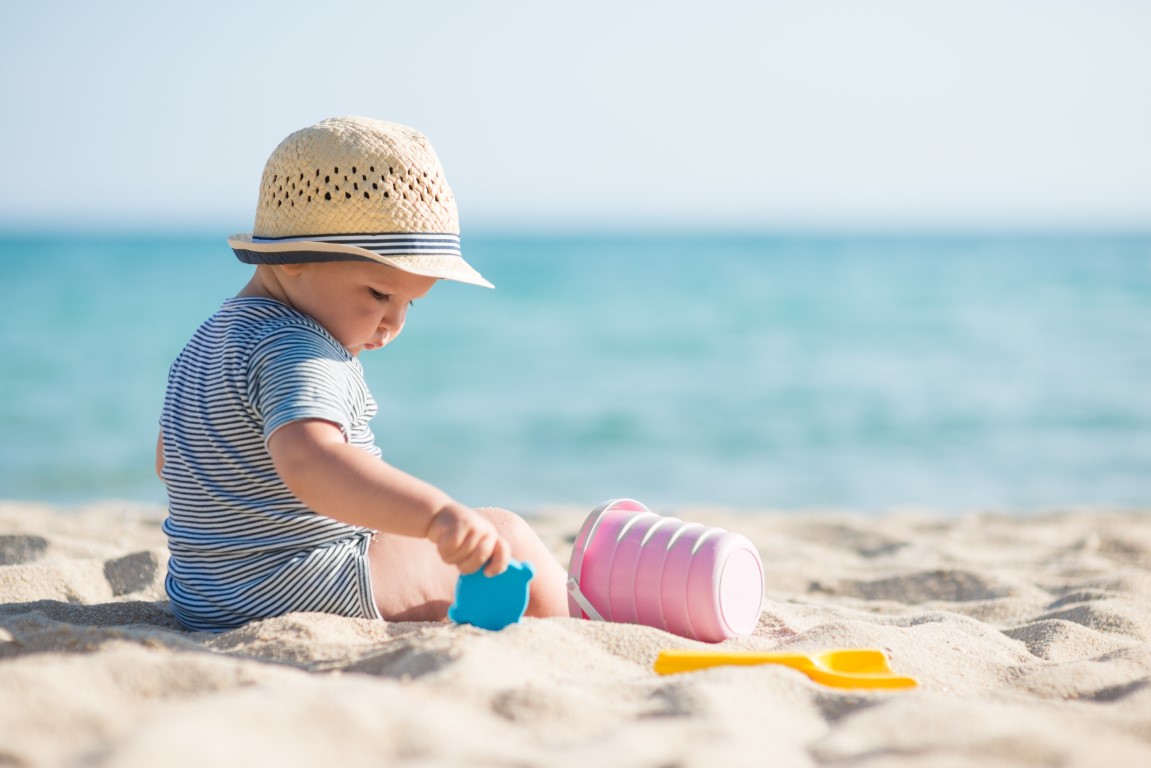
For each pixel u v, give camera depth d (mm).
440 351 18625
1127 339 19078
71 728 1432
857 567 4316
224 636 2082
